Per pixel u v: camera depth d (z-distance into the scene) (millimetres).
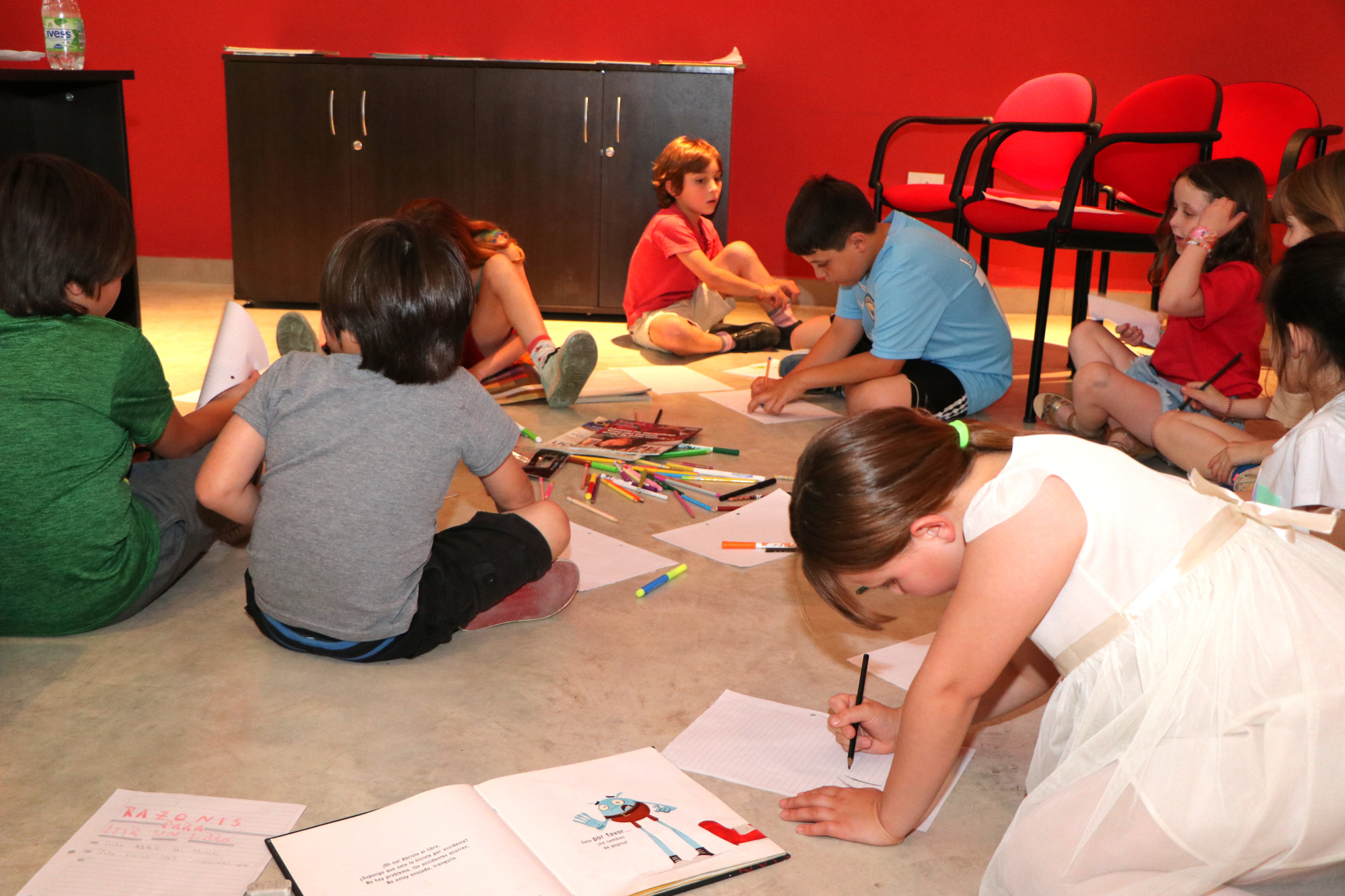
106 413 1501
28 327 1470
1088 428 2707
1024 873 979
